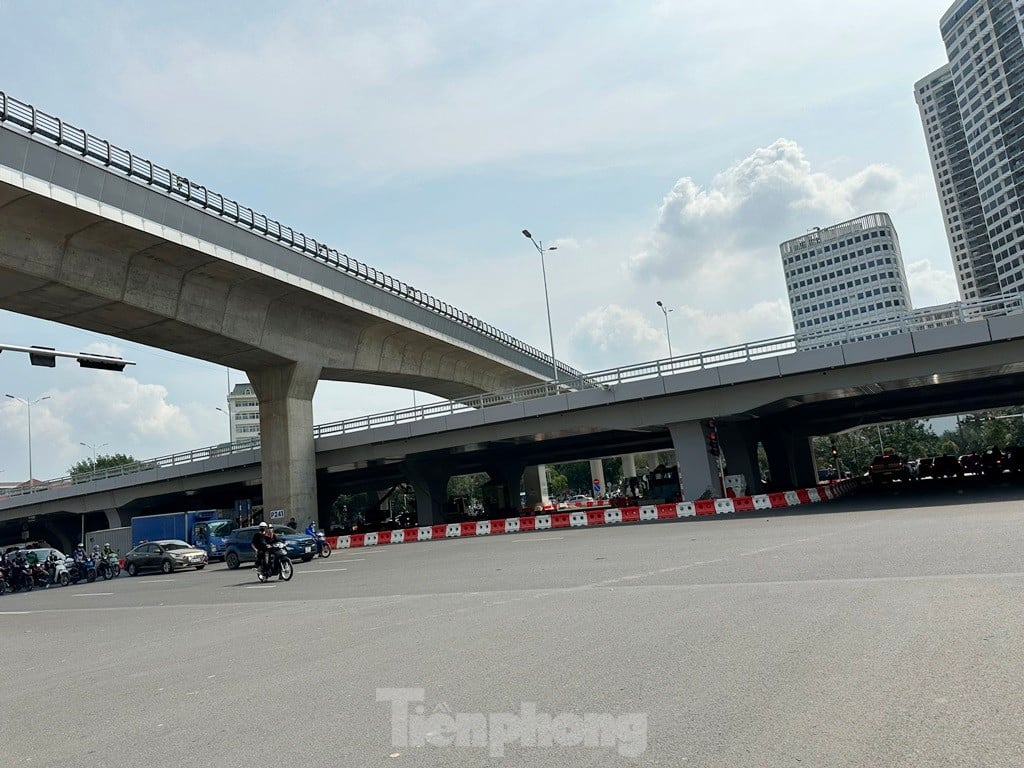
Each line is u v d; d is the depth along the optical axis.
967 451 100.44
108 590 28.64
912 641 6.96
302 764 5.26
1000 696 5.26
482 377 62.50
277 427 45.31
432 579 18.08
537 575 16.20
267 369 45.47
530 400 40.84
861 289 166.12
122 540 51.03
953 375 33.19
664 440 52.44
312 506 45.66
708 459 36.47
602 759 4.84
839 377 33.25
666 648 7.66
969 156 162.00
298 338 43.97
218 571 33.34
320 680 7.87
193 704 7.46
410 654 8.75
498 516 57.84
